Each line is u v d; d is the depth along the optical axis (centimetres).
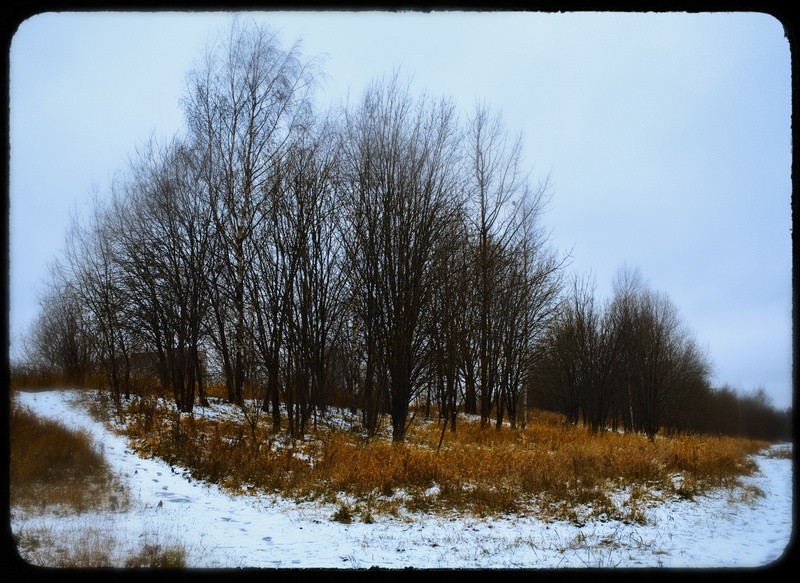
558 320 3378
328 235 2130
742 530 914
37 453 1070
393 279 1836
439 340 1908
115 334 2428
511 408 2905
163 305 2198
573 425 3300
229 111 2056
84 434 1307
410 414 3064
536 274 2852
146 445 1420
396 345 1825
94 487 988
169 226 2166
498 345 2686
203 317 2306
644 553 771
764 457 2462
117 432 1555
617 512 1027
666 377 3581
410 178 1870
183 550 695
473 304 2267
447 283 1939
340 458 1371
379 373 1980
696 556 752
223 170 2059
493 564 713
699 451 1755
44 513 860
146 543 727
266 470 1253
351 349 2483
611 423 4250
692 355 4153
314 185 2002
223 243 2072
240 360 2212
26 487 954
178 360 2266
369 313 1967
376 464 1313
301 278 2052
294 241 1955
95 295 2456
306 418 1986
